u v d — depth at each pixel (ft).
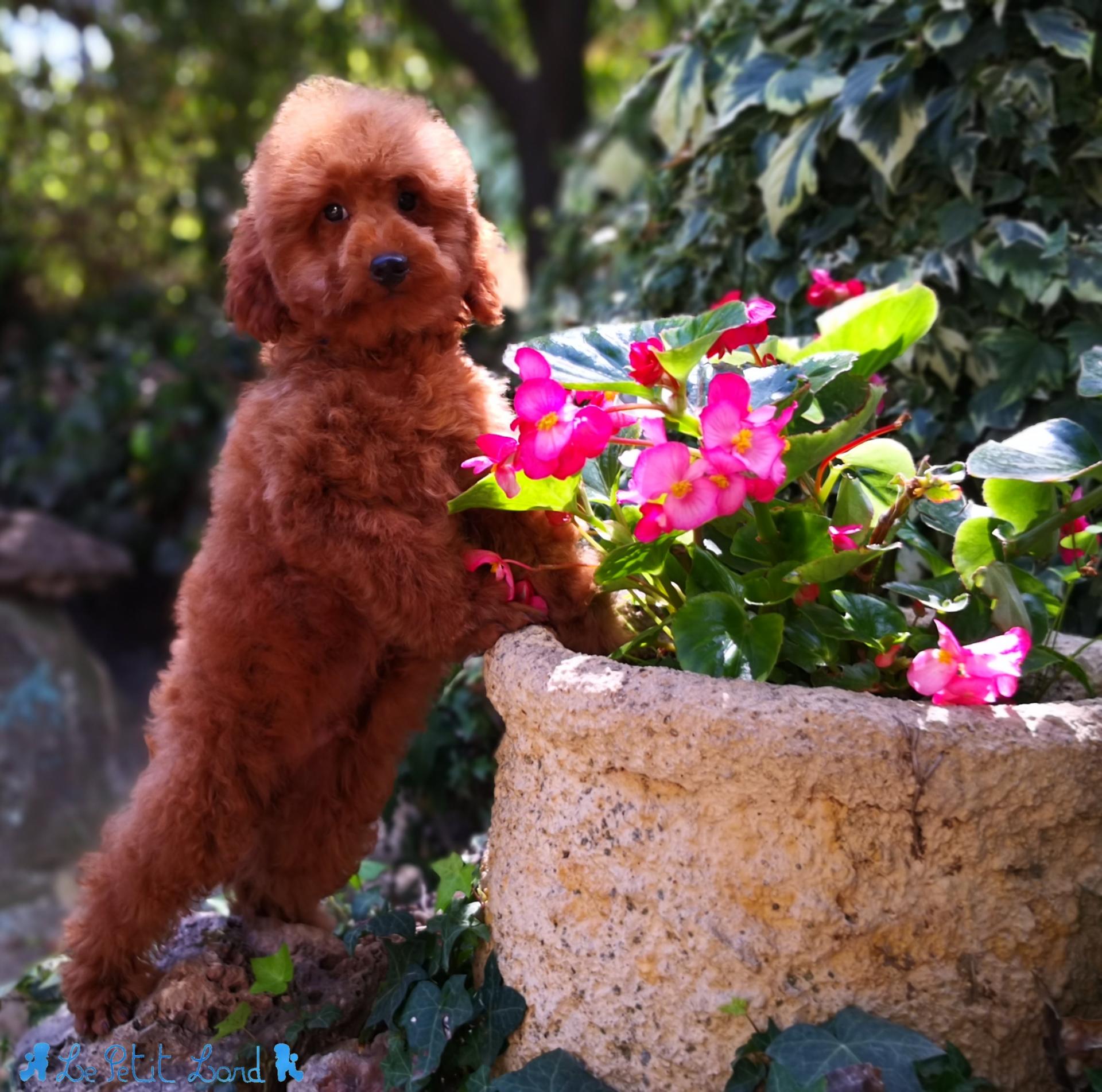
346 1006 2.16
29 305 8.05
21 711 4.80
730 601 1.79
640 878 1.70
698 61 3.04
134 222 8.36
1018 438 1.89
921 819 1.62
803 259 2.84
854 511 2.02
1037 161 2.59
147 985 2.19
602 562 1.86
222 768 2.04
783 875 1.63
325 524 1.89
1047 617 1.92
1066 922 1.67
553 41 7.45
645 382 1.82
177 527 6.59
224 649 2.03
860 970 1.64
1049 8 2.54
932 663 1.72
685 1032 1.67
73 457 6.41
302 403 1.93
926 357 2.64
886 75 2.57
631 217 3.70
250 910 2.39
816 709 1.61
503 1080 1.71
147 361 7.00
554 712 1.74
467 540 2.04
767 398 1.82
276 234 1.96
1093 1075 1.62
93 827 4.65
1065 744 1.63
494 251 2.17
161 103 8.01
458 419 1.98
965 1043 1.65
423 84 9.11
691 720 1.63
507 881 1.87
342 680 2.11
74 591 5.48
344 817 2.27
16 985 2.70
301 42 8.14
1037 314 2.59
